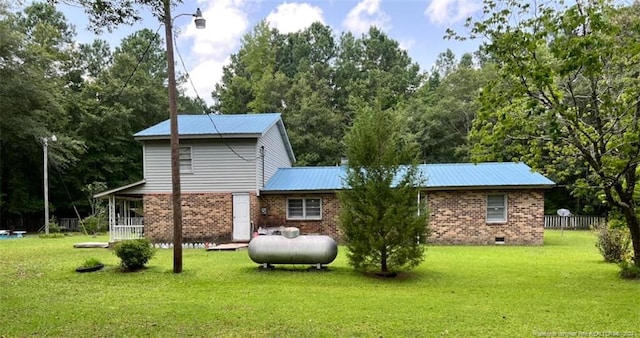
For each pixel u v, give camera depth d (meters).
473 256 14.16
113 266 11.80
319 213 19.22
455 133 37.72
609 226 11.43
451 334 5.86
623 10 9.12
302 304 7.67
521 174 19.02
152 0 7.01
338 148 37.16
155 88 40.38
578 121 9.94
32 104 27.86
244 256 14.22
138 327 6.25
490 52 9.84
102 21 6.93
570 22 8.77
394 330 6.05
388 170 10.80
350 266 11.91
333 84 49.66
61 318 6.77
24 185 32.31
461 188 18.03
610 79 10.09
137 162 37.88
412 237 10.62
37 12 38.88
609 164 9.60
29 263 12.63
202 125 19.45
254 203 18.41
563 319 6.60
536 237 18.02
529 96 10.09
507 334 5.86
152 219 18.45
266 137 20.25
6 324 6.44
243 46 51.44
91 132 34.38
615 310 7.14
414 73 54.88
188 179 18.41
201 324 6.39
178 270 11.05
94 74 41.22
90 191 31.41
